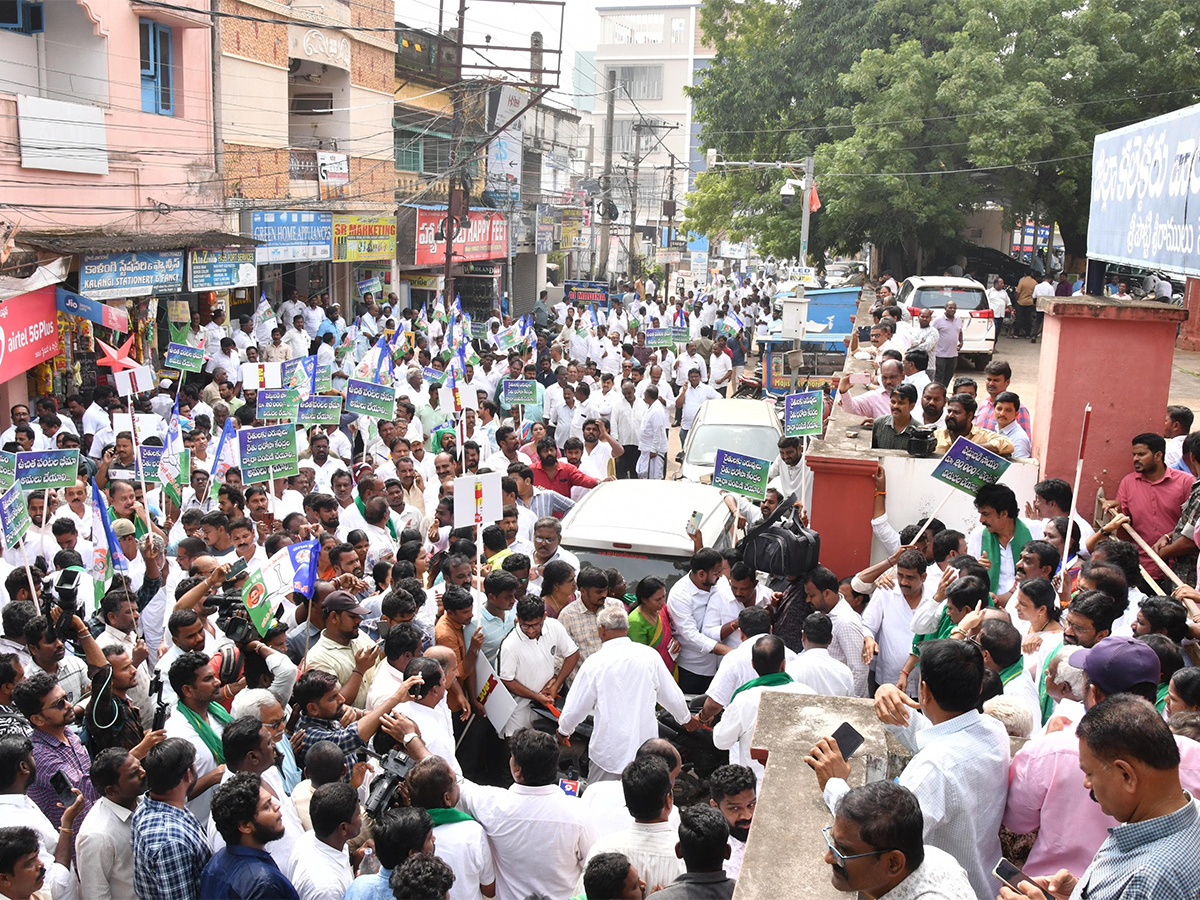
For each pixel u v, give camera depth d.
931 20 34.81
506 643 6.83
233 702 5.50
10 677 5.44
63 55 17.36
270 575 6.42
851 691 6.11
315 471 11.44
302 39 24.50
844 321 22.47
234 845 4.26
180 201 19.48
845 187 32.62
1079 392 9.12
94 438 13.30
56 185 16.48
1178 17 30.19
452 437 11.84
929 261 38.72
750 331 32.41
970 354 24.83
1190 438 7.16
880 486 8.62
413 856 3.95
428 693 5.54
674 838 4.62
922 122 32.41
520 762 4.96
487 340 23.73
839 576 8.73
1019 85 31.12
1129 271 32.97
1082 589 5.39
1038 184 32.88
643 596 7.24
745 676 6.28
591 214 44.94
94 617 6.73
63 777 5.17
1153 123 9.26
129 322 16.98
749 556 7.58
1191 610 5.66
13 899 4.02
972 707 3.86
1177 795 2.94
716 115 38.91
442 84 33.12
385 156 29.23
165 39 19.16
